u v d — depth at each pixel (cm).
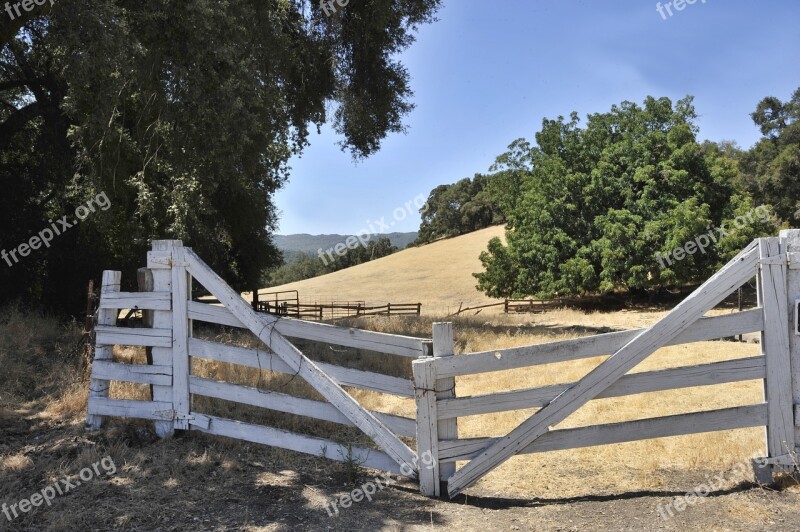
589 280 3105
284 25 1630
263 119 1353
